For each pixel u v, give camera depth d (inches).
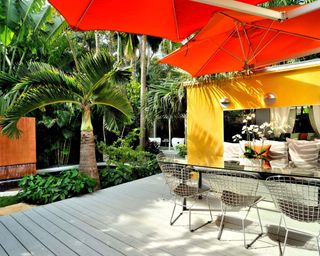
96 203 173.5
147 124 373.7
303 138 184.9
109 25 111.7
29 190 193.2
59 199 187.0
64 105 323.0
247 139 205.9
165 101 332.2
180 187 136.5
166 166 137.4
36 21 248.8
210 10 114.7
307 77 179.8
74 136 344.2
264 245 113.8
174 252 108.1
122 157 273.0
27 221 143.7
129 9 104.0
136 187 214.4
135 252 108.3
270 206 163.0
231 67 186.4
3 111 227.9
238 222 138.7
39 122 308.2
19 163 262.8
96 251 109.7
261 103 199.5
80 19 102.0
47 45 273.0
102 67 195.6
